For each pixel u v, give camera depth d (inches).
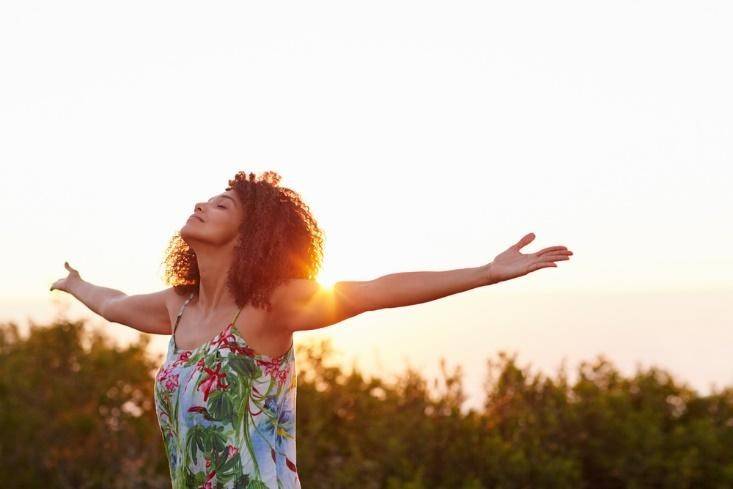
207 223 127.2
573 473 330.3
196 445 124.3
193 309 133.4
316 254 131.0
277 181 132.2
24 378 398.0
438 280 120.6
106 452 391.5
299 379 372.8
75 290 162.6
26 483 385.7
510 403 360.5
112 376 395.2
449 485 333.7
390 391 368.8
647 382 377.4
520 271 117.6
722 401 368.2
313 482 350.3
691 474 331.3
